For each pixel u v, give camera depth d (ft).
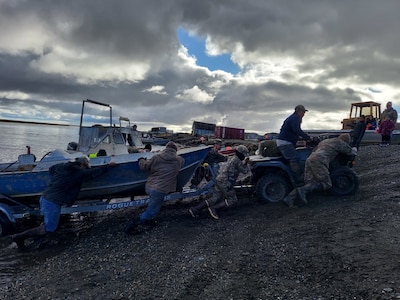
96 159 27.17
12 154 97.40
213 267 14.70
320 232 16.81
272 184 24.04
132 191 25.00
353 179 22.88
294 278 12.78
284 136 23.77
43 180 23.72
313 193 24.06
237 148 22.80
